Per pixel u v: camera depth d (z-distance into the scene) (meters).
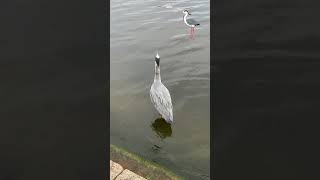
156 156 9.19
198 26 16.05
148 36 15.93
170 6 19.55
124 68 13.41
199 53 13.98
